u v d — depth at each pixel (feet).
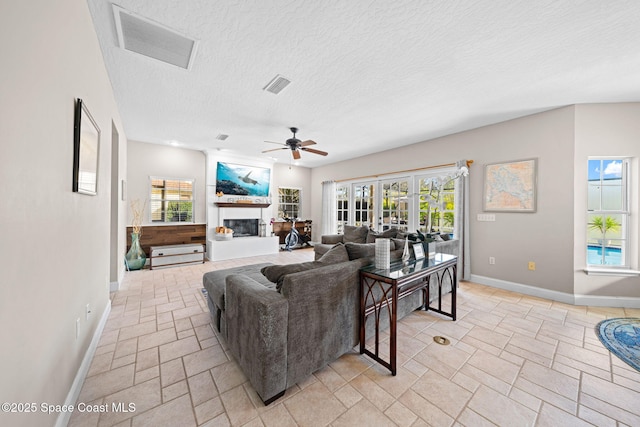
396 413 4.65
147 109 10.57
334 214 21.86
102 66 6.86
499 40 6.16
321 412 4.66
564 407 4.78
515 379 5.56
